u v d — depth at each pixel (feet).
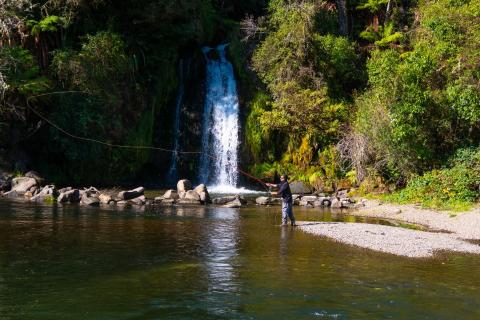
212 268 37.14
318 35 121.08
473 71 79.97
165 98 126.21
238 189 117.80
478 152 76.64
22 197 82.99
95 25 112.27
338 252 43.98
